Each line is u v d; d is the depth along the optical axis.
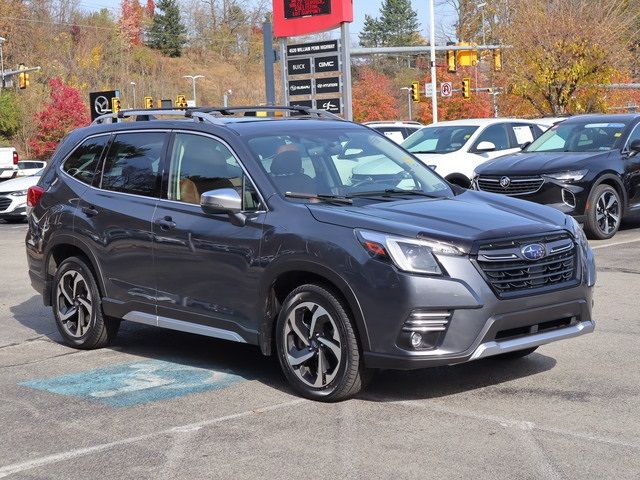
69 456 5.22
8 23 96.31
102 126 7.84
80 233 7.64
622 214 13.87
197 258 6.71
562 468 4.74
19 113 74.62
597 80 36.56
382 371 6.77
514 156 14.41
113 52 106.50
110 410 6.06
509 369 6.73
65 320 7.96
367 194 6.61
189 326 6.86
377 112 81.06
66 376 7.03
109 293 7.49
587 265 6.26
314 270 5.95
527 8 38.03
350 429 5.47
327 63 27.80
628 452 4.95
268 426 5.59
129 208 7.27
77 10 109.12
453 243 5.69
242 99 119.94
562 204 13.36
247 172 6.57
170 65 124.88
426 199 6.57
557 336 6.03
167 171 7.13
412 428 5.45
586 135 14.50
